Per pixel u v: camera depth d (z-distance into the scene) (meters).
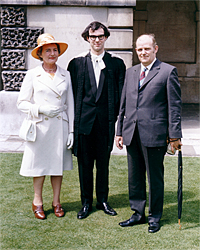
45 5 6.62
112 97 3.51
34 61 6.86
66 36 6.68
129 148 3.33
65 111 3.54
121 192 4.20
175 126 3.08
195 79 12.25
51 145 3.43
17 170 4.93
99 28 3.41
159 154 3.19
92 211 3.67
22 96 3.41
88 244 2.96
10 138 6.67
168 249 2.88
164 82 3.11
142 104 3.18
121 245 2.95
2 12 6.67
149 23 12.30
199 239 3.05
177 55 12.38
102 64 3.48
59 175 3.49
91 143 3.55
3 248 2.89
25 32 6.70
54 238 3.07
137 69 3.27
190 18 12.21
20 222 3.38
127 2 6.43
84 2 6.52
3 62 6.86
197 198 4.00
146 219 3.48
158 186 3.24
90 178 3.62
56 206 3.56
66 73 3.51
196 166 5.16
